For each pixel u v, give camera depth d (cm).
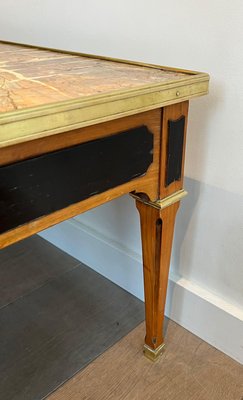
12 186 47
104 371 89
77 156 53
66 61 76
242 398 83
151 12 82
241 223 83
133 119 58
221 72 75
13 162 47
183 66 80
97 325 102
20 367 90
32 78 59
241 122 75
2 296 112
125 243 112
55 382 87
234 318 88
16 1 113
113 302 110
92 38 96
